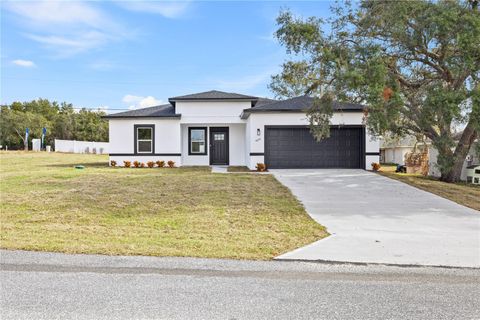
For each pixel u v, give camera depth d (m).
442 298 3.78
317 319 3.29
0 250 5.25
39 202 8.83
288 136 17.42
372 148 17.11
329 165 17.48
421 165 18.98
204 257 5.08
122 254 5.14
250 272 4.53
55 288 3.95
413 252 5.43
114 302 3.61
